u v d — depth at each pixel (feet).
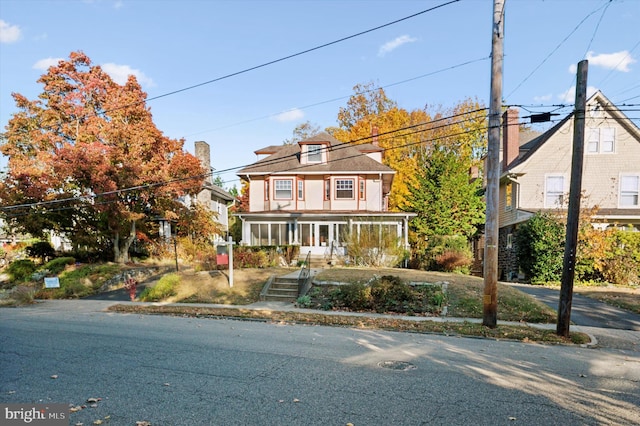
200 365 20.62
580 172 26.78
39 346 25.02
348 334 28.30
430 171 78.07
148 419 14.10
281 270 55.93
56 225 63.10
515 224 71.41
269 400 15.78
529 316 33.32
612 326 30.91
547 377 18.69
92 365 20.74
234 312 37.17
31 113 67.00
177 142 68.18
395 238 62.64
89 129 60.34
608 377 18.75
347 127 124.67
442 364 20.80
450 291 40.47
